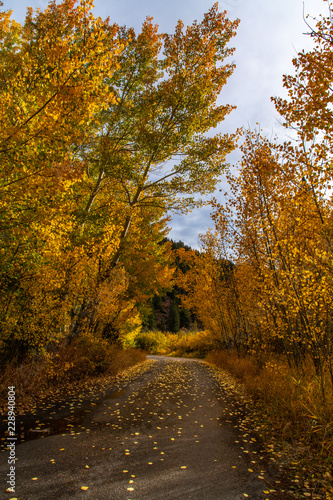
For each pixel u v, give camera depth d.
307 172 4.61
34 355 5.85
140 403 5.99
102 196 9.62
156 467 3.10
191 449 3.70
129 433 4.17
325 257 4.40
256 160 6.28
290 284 5.32
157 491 2.59
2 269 4.81
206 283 12.48
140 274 11.53
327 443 3.51
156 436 4.12
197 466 3.19
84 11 3.82
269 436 4.21
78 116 4.18
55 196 4.82
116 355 9.98
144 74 9.09
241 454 3.59
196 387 8.05
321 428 3.73
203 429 4.57
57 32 4.73
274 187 6.12
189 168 9.07
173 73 9.15
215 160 9.08
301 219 5.25
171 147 8.87
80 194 8.37
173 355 23.50
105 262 7.82
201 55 8.83
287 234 5.68
